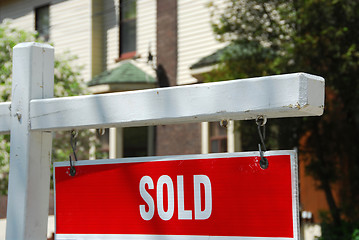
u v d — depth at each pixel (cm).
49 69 385
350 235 1474
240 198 304
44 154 374
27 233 360
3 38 1633
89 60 2384
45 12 2592
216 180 313
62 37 2505
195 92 310
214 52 1966
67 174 362
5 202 1942
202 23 2055
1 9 2773
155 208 331
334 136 1677
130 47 2341
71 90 1622
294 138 1652
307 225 1716
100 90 2186
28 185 363
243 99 294
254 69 1533
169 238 323
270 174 298
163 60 2169
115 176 347
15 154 371
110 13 2406
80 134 1638
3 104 382
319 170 1652
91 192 353
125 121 331
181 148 2064
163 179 330
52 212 1923
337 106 1645
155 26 2230
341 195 1725
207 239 311
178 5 2145
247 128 1630
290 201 291
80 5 2444
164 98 320
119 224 341
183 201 322
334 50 1487
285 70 1499
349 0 1515
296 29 1536
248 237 299
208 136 1972
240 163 307
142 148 2336
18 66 379
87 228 351
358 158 1688
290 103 280
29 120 368
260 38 1564
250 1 1564
